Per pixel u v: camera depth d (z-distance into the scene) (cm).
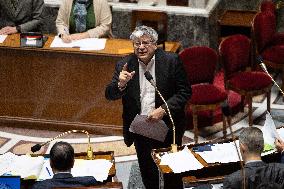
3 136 2059
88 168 1338
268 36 2277
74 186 1155
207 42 2433
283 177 1115
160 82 1477
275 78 2492
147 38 1424
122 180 1772
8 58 2023
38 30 2198
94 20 2067
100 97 2016
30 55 2006
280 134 1471
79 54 1958
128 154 1933
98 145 1986
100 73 1980
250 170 1130
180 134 1541
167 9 2425
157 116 1458
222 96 1922
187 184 1264
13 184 1188
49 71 2017
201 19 2397
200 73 1989
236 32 2595
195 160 1366
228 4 2709
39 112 2084
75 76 2003
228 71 2052
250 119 2045
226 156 1374
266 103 2288
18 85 2059
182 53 1969
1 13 2209
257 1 2677
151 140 1529
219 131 2086
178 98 1480
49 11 2509
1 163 1355
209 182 1269
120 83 1426
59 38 2039
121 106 2012
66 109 2059
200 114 2128
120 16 2491
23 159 1371
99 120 2048
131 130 1499
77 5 2052
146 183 1593
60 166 1170
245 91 2009
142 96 1492
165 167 1344
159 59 1477
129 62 1484
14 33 2114
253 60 2295
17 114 2100
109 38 2095
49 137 2052
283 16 2628
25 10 2173
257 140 1152
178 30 2442
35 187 1158
